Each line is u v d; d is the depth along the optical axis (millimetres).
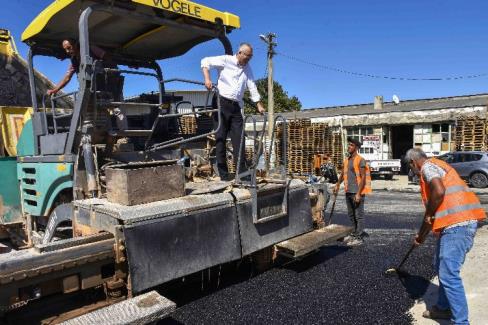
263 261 4531
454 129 17953
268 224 4207
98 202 3553
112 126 4664
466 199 3408
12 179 4922
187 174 4793
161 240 3275
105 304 3105
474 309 3777
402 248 5770
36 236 4477
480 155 14234
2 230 4859
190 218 3486
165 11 4340
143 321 2641
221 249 3725
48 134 4484
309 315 3678
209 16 4738
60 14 4270
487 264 4977
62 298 3447
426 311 3631
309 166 16734
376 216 8344
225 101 4773
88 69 3816
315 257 5316
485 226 6984
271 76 18047
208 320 3586
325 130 17750
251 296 4074
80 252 2928
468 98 22922
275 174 5125
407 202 10297
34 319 3070
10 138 5273
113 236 3164
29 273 2699
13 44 6008
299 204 4617
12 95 5855
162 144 4598
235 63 4762
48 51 4973
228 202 3811
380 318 3631
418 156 3701
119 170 3395
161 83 4746
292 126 17000
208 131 5332
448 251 3373
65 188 4070
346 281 4473
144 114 5309
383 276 4621
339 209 9469
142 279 3135
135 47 5551
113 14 4246
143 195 3422
